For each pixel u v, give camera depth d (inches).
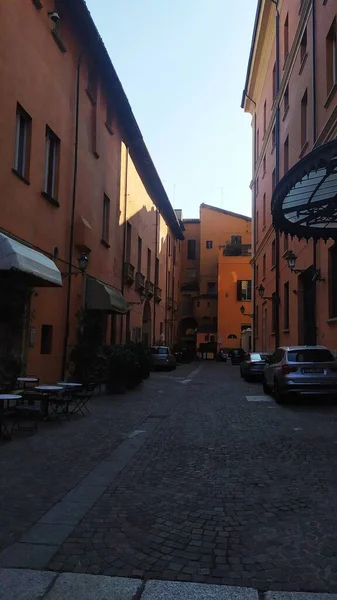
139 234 1109.1
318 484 224.2
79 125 631.8
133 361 639.8
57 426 365.4
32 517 180.9
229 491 215.0
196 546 157.5
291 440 322.0
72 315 613.6
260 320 1280.8
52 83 528.1
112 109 820.6
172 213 1635.1
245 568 142.3
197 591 129.0
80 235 617.9
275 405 506.6
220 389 703.7
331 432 348.5
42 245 505.7
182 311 2297.0
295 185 403.9
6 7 409.1
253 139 1414.9
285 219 477.1
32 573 137.3
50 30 515.5
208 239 2288.4
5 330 405.7
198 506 195.6
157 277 1417.3
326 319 600.4
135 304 1055.6
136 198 1066.1
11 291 402.0
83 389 559.5
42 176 500.4
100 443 310.3
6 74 409.7
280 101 946.7
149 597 125.8
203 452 289.6
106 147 781.3
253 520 180.4
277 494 210.4
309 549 154.9
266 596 126.5
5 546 155.0
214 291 2261.3
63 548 154.1
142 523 177.0
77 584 131.3
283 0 912.3
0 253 355.3
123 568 141.6
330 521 178.5
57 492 210.8
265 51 1141.7
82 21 592.1
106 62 700.0
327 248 595.2
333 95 557.3
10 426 358.3
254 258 1398.9
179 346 1777.8
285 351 519.5
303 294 752.3
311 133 668.1
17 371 407.2
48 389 371.2
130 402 526.3
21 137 464.8
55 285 454.3
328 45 585.6
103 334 686.5
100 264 748.6
